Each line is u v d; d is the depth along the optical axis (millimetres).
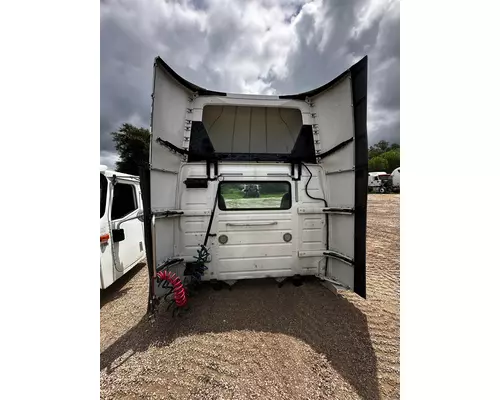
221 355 2066
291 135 3852
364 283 2553
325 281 3258
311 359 2012
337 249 3043
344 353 2080
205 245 3023
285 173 3176
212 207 3033
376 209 10750
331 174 3121
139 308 2869
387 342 2215
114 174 3350
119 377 1848
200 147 3059
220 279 3066
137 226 3930
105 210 3061
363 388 1727
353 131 2674
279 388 1737
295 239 3172
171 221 2861
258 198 3162
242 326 2467
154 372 1895
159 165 2549
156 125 2457
